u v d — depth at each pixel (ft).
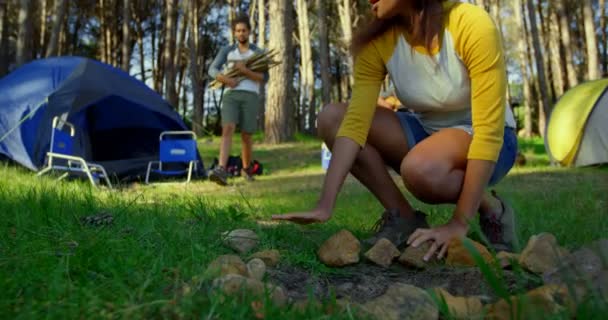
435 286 5.64
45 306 3.99
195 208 9.61
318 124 8.28
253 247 6.95
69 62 25.16
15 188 11.56
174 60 75.51
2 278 4.45
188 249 6.02
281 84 46.03
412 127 7.89
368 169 7.93
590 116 29.55
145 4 88.58
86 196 9.69
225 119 23.36
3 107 23.06
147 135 28.50
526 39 85.20
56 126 22.22
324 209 6.91
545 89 64.49
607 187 17.90
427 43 7.05
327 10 93.50
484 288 5.42
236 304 4.09
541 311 4.00
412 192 7.27
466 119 7.58
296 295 5.24
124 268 4.98
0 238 6.09
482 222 7.75
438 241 6.43
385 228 7.74
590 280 4.49
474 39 6.73
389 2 6.97
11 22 76.28
